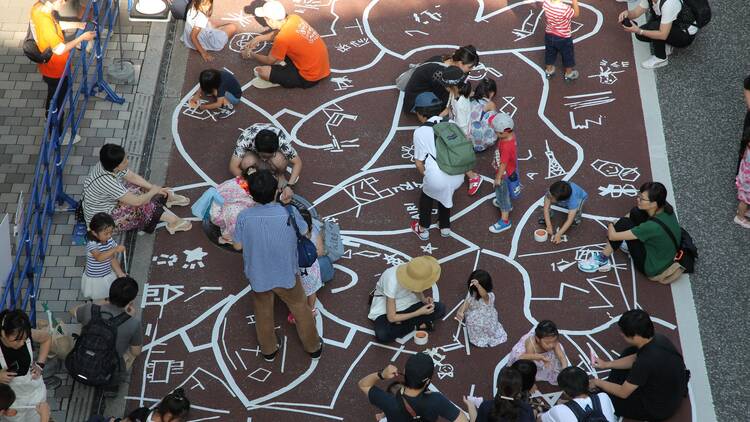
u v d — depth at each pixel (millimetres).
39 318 9125
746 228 10148
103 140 10922
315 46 11555
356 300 9578
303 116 11469
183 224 10109
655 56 11938
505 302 9547
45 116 11188
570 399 7910
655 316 9406
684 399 8711
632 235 9398
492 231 10180
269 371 8961
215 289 9641
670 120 11344
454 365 9000
